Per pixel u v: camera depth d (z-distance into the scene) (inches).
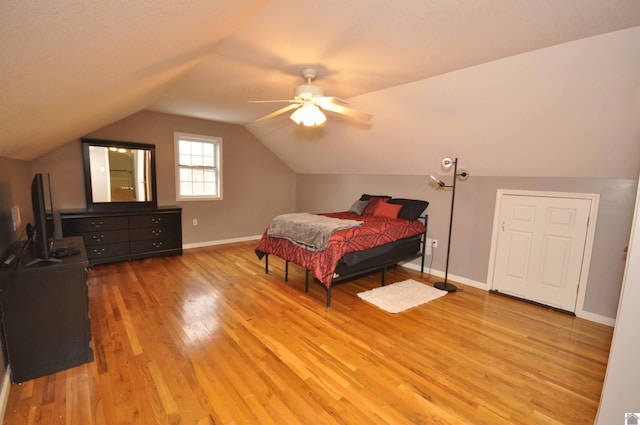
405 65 102.8
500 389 77.4
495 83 103.2
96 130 166.7
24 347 75.4
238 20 72.4
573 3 65.2
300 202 269.3
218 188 227.5
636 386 46.0
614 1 63.9
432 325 110.7
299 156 236.7
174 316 112.5
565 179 123.6
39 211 79.3
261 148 247.8
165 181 200.8
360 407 70.1
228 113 189.8
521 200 136.9
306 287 138.0
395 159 174.9
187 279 152.1
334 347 94.7
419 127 141.9
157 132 194.2
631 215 109.0
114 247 171.0
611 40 77.0
